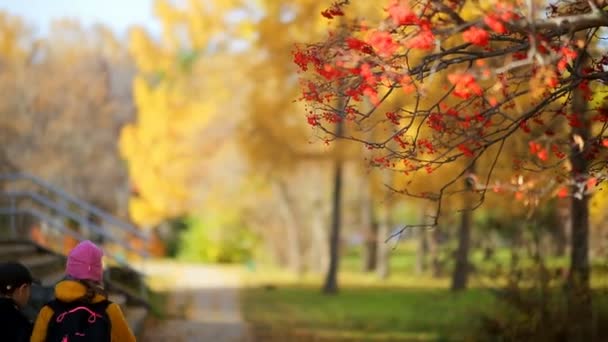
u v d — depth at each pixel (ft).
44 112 129.90
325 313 68.80
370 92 17.80
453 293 77.25
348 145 86.17
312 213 130.41
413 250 177.58
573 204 41.93
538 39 16.30
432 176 56.59
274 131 92.27
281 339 49.98
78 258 17.02
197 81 143.13
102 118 141.49
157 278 96.48
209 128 140.26
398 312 69.36
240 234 151.33
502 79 18.54
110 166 142.10
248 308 69.97
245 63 108.88
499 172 39.86
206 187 143.33
